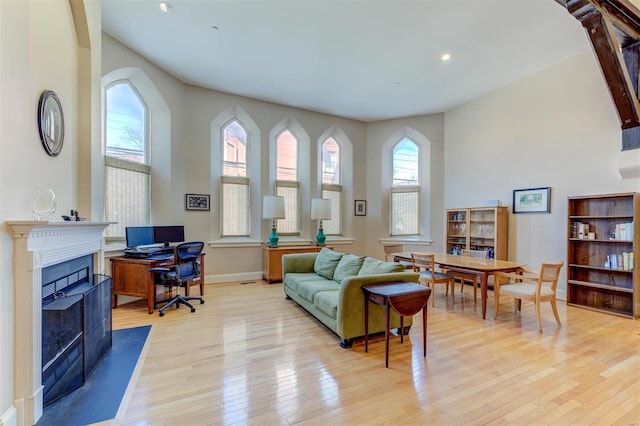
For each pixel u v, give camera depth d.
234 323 3.40
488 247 5.32
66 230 2.18
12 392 1.65
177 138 4.96
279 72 4.69
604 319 3.54
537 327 3.30
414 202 6.73
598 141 3.96
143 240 4.12
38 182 2.04
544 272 3.22
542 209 4.56
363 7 3.16
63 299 2.11
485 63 4.36
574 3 2.31
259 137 5.86
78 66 2.81
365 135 7.00
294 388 2.10
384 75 4.75
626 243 3.72
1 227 1.58
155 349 2.72
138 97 4.59
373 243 6.94
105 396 2.00
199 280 4.44
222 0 3.07
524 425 1.71
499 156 5.22
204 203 5.33
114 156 4.24
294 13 3.27
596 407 1.88
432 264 4.11
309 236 6.42
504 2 3.06
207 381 2.19
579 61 4.13
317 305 3.22
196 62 4.40
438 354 2.64
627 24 2.54
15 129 1.73
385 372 2.33
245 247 5.71
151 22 3.47
